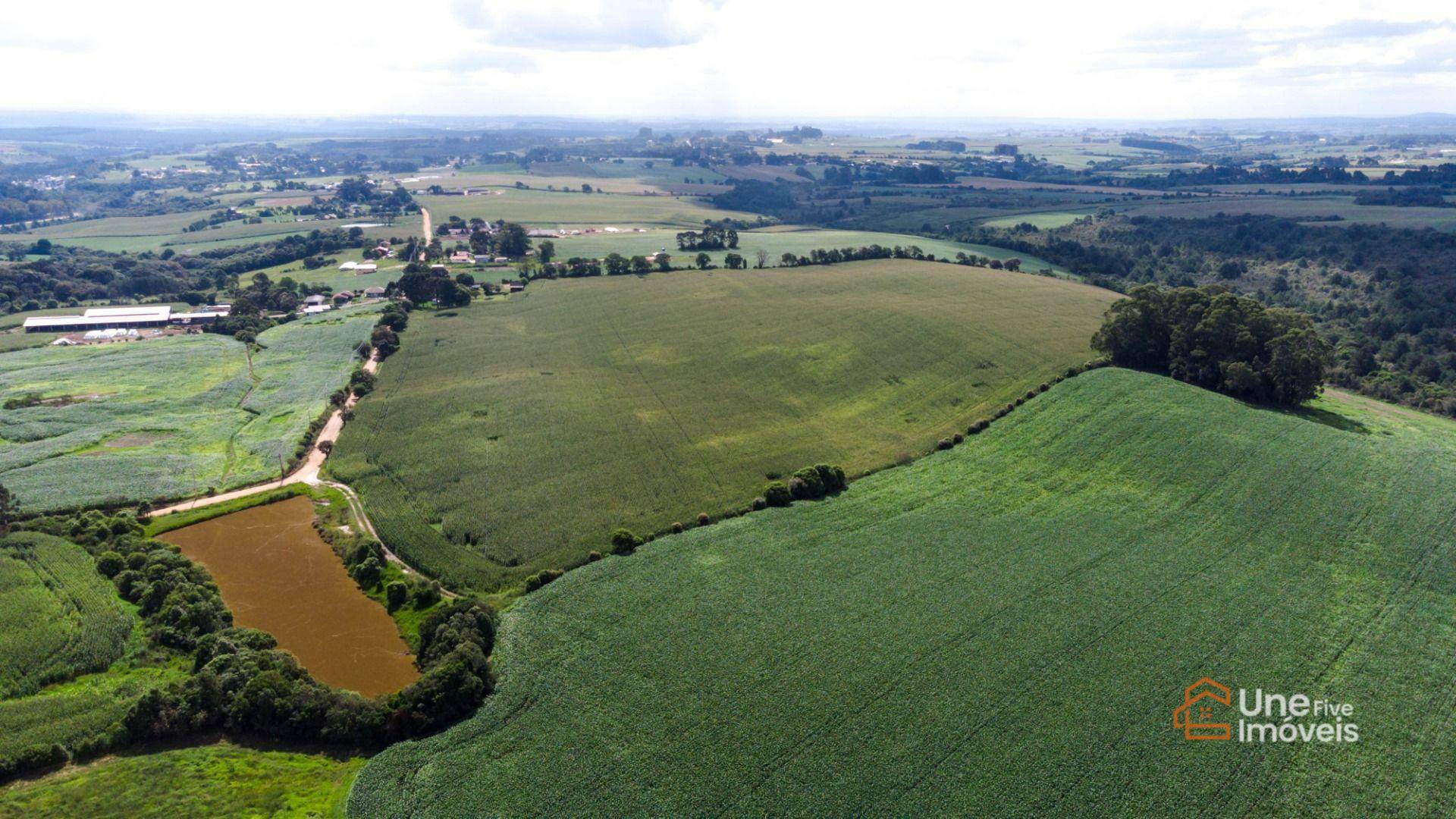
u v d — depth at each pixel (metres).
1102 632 57.69
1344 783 45.25
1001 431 93.12
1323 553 66.56
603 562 68.62
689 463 88.12
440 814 44.66
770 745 48.50
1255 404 96.00
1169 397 96.19
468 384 113.25
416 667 58.81
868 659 55.44
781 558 68.25
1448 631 57.31
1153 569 65.12
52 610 63.31
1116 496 77.00
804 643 57.19
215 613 63.50
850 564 67.06
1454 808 43.62
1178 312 107.19
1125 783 45.41
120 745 51.28
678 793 45.44
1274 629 57.72
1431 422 98.06
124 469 88.44
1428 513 71.00
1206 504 74.50
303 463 91.44
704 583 64.88
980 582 63.94
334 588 68.75
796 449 90.94
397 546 73.31
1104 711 50.53
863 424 97.81
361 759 50.25
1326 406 98.44
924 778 45.94
